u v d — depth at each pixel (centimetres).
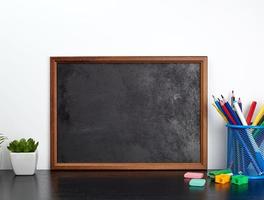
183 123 141
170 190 113
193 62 142
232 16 142
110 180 125
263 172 128
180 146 141
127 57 141
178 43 142
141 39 142
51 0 143
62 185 119
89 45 143
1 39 143
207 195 107
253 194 108
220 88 142
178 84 142
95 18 143
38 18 143
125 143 141
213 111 142
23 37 143
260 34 142
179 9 142
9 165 143
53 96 142
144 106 142
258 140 129
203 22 142
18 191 113
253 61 142
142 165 140
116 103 142
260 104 142
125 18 142
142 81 142
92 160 141
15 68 143
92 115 142
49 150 143
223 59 142
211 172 127
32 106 143
